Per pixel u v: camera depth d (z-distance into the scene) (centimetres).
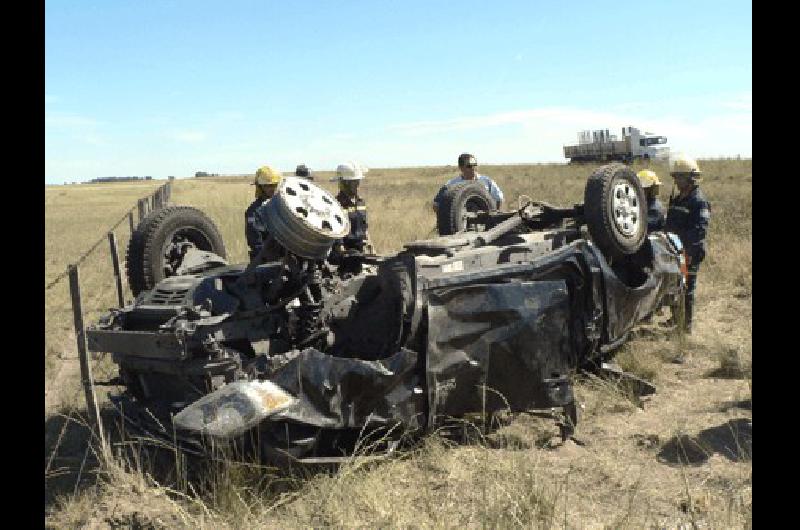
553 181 4397
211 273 617
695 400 631
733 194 2473
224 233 1736
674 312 830
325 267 581
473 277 567
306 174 761
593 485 480
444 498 463
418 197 3350
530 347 562
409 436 537
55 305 1178
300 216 489
